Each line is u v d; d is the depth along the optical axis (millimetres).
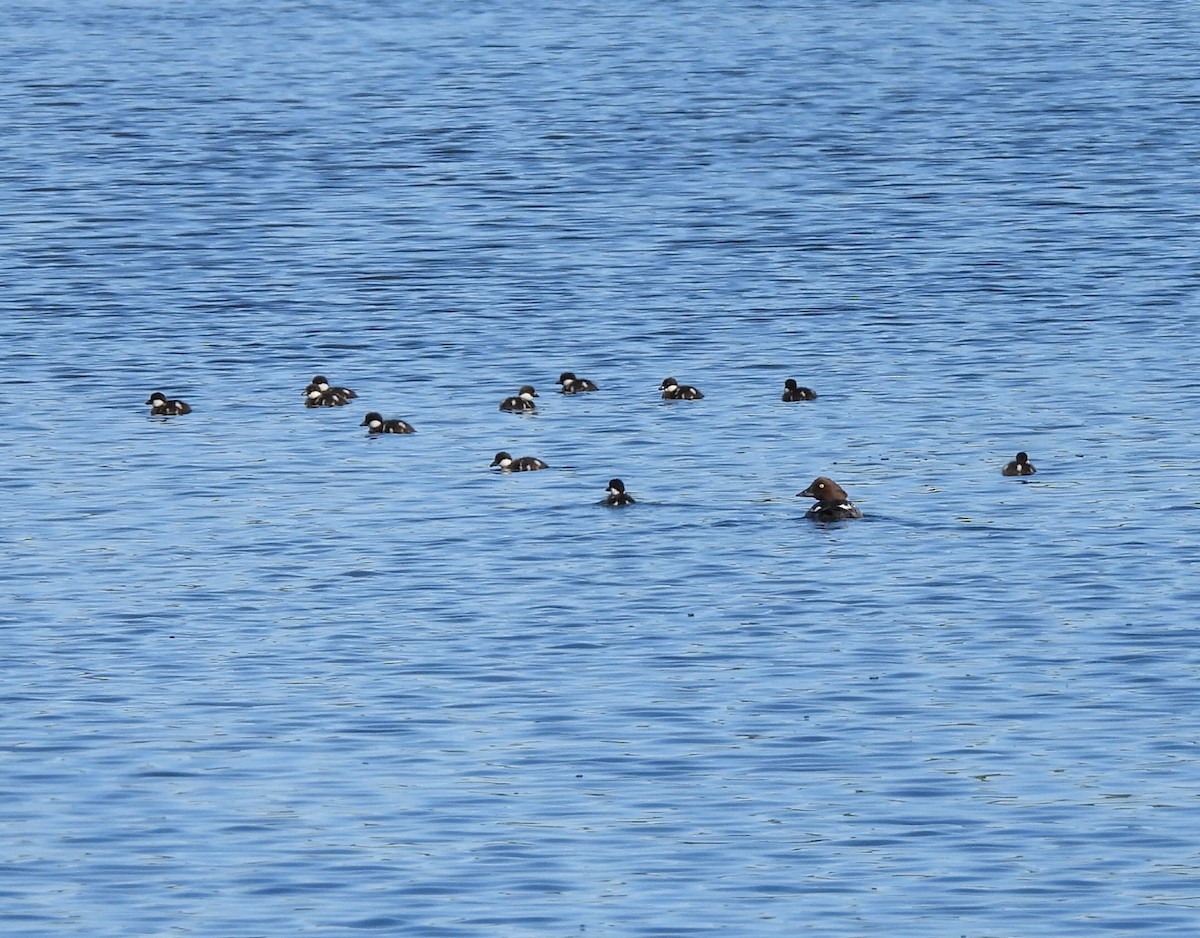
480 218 78250
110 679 37812
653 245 73562
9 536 45562
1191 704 36125
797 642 39125
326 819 32438
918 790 33188
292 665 38375
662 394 55812
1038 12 136125
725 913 29547
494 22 137125
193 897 30125
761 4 143500
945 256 70750
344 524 46094
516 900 29953
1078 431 51750
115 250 73562
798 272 69312
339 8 146000
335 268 70812
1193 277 66938
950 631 39500
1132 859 30969
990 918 29375
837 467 49406
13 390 57156
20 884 30516
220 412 55094
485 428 53344
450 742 35062
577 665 38188
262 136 95375
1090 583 41781
